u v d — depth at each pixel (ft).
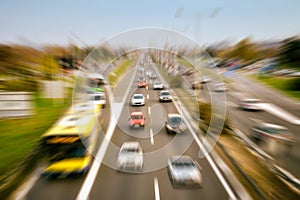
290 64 243.60
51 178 59.62
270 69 244.42
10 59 175.52
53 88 135.74
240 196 50.78
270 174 59.31
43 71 167.73
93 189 55.16
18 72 168.14
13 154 72.18
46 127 93.86
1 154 72.38
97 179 59.62
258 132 84.79
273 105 133.90
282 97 151.64
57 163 59.67
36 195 52.75
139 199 51.06
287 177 55.42
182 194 52.47
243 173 58.13
